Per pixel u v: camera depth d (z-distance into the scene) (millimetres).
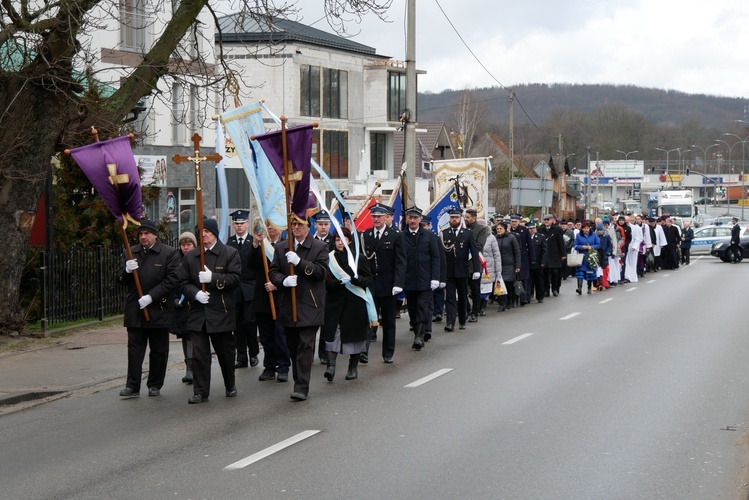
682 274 35375
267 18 17672
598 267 26891
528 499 6984
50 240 16500
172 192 29891
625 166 120250
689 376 12344
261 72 46438
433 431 9203
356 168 51938
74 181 18938
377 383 11984
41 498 7082
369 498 6992
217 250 10922
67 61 15336
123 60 26906
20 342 15102
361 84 52062
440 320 19203
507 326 18297
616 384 11766
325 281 11969
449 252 17516
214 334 11008
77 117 16078
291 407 10484
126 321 11227
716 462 8055
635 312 20859
